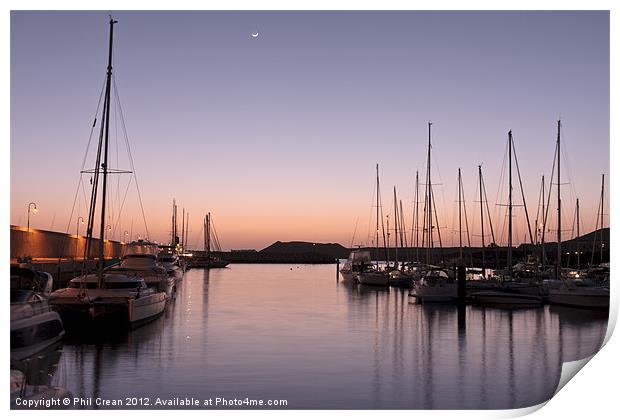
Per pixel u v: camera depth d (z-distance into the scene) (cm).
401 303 3700
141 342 2080
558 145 4122
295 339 2184
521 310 3297
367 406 1334
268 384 1511
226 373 1619
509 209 4525
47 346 1891
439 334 2369
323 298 4056
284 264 16138
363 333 2367
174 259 5881
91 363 1730
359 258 6438
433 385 1514
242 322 2653
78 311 2197
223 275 7750
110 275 2564
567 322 2780
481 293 3591
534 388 1480
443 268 4572
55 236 3675
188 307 3309
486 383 1534
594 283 3569
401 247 6700
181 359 1794
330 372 1645
